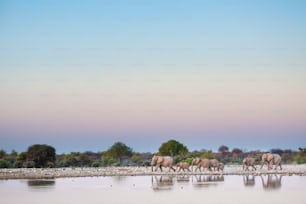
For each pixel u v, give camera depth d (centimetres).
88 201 6738
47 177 10825
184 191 7706
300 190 7750
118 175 11506
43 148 14588
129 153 19225
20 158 14688
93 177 10950
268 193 7388
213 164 12262
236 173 11506
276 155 12725
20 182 9519
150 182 9362
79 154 16762
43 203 6625
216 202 6538
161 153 17200
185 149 17275
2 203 6644
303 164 17425
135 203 6519
